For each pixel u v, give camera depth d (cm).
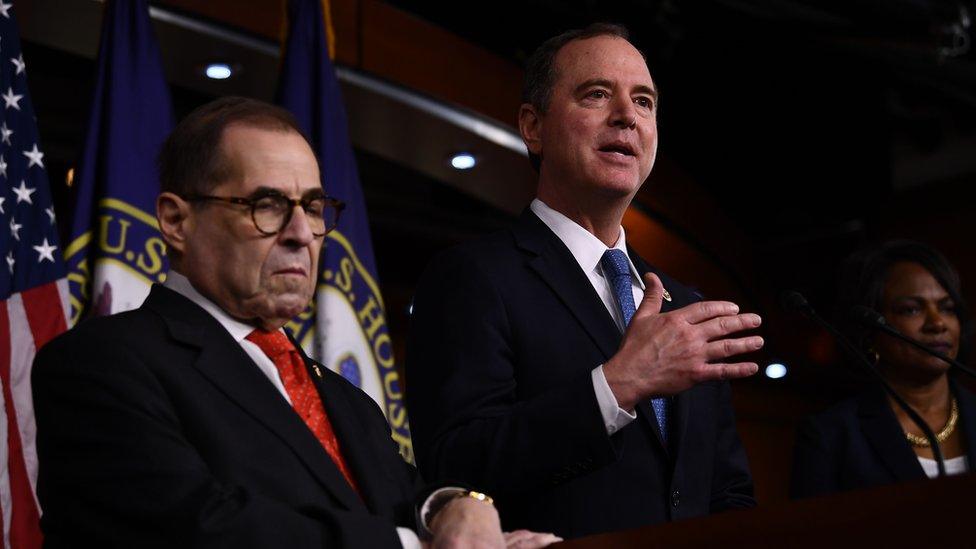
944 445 305
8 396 300
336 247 386
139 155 356
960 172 870
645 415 225
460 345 225
